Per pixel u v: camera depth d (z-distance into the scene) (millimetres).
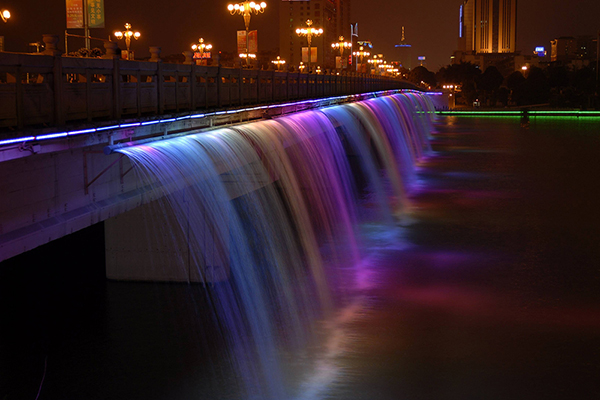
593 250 25734
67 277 21734
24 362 15500
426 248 26172
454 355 15867
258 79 25703
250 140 21266
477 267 23406
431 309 19016
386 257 24719
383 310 18922
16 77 10312
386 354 15922
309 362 15531
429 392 14023
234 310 18734
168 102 16703
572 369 15078
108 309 18781
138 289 20312
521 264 23781
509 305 19359
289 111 30094
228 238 20719
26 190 10766
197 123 17969
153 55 15898
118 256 20750
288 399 13797
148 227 20438
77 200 12367
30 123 10773
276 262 23484
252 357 15703
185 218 20266
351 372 14961
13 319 17984
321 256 24688
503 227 29984
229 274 21141
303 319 18188
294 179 29875
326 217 31406
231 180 20812
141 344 16406
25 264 23500
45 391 14211
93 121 12773
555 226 30156
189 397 13953
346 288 20922
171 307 18875
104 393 14047
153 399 13859
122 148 13523
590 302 19562
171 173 14781
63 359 15711
